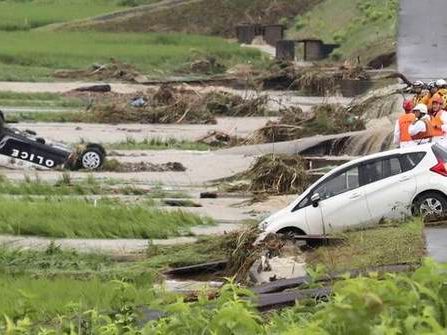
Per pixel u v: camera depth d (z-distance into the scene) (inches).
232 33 7411.4
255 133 3161.9
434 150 1755.7
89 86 4751.5
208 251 1668.3
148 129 3649.1
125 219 2011.6
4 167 2704.2
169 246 1768.0
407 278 810.2
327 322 724.0
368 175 1756.9
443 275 783.7
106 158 2822.3
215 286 1523.1
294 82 4741.6
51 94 4566.9
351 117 3127.5
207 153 3061.0
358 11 6658.5
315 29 6830.7
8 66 5477.4
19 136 2706.7
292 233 1738.4
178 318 832.9
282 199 2348.7
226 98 4018.2
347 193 1753.2
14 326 925.8
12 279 1499.8
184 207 2269.9
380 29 5984.3
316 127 3105.3
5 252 1690.5
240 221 2102.6
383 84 4407.0
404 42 5128.0
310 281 1086.4
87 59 5762.8
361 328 698.8
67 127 3639.3
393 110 3203.7
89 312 975.0
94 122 3779.5
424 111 2012.8
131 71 5280.5
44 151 2711.6
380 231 1598.2
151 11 7623.0
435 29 5270.7
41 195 2363.4
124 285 1128.2
